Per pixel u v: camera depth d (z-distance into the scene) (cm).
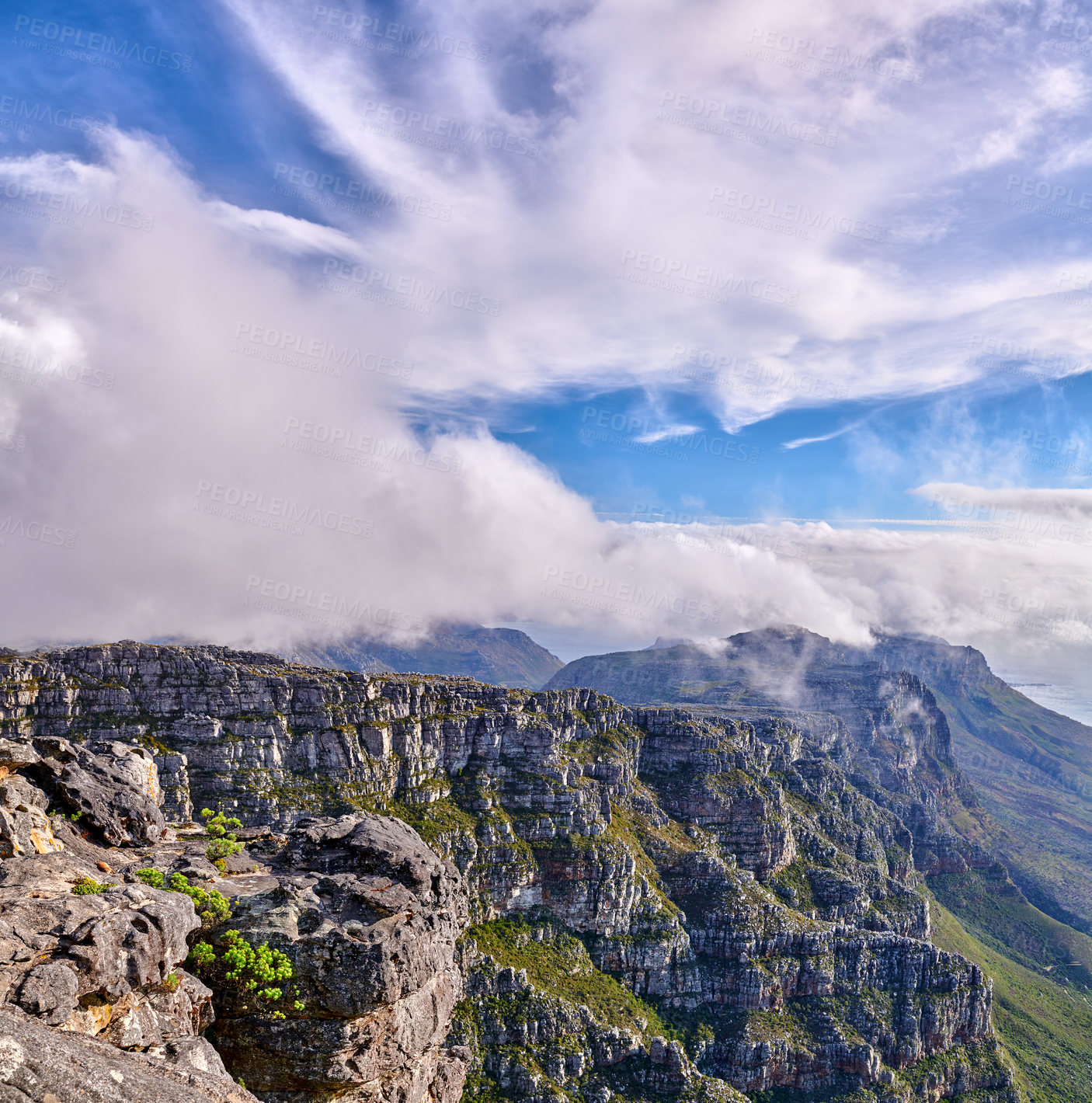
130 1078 4062
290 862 7925
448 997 8025
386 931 6844
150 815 8000
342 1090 6569
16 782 7038
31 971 4406
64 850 6662
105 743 9450
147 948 5106
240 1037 6394
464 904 9356
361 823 8531
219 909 6594
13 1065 3716
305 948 6475
